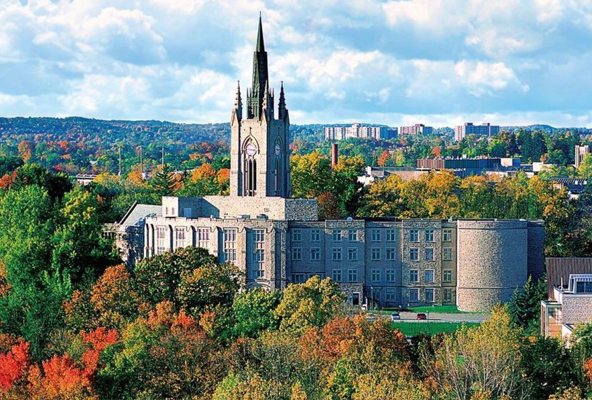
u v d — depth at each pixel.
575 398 172.12
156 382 184.50
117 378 185.12
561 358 193.12
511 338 194.38
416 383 171.88
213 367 187.38
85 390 177.75
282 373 181.88
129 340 198.38
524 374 185.12
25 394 179.88
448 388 174.62
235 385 163.50
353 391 169.50
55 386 176.75
